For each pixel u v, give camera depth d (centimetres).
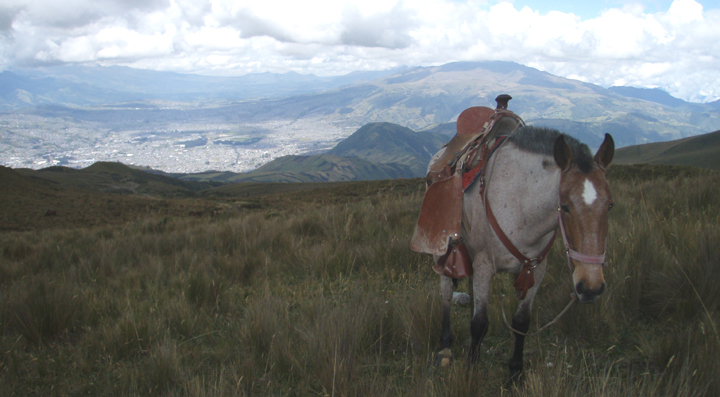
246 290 577
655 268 435
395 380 328
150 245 899
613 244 481
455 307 480
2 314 458
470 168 337
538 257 301
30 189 4303
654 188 945
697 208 640
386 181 4197
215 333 438
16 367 358
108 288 582
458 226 323
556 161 265
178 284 577
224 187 10375
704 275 382
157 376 322
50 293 491
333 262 627
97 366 369
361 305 411
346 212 962
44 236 1321
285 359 348
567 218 262
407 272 593
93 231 1384
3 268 711
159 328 423
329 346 341
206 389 312
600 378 262
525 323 303
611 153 262
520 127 327
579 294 251
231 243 827
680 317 365
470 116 388
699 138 16538
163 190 9538
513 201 295
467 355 321
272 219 1184
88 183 9844
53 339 431
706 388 243
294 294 521
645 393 260
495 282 505
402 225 815
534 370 299
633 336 364
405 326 397
